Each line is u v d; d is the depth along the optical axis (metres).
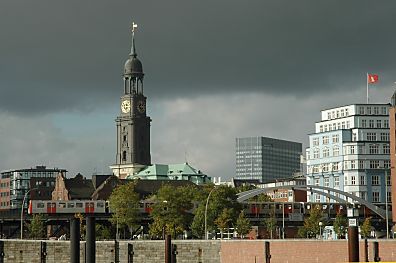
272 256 168.38
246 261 174.12
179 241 188.00
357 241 94.81
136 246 195.38
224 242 181.75
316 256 160.62
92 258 96.00
